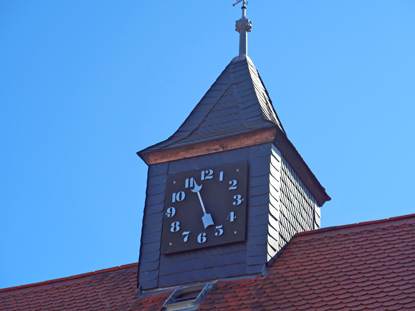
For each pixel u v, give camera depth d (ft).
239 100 165.68
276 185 153.69
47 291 164.04
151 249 153.89
